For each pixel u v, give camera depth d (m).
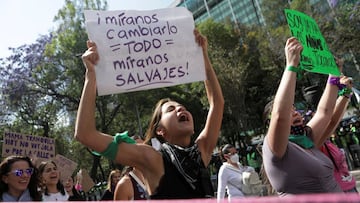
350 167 13.48
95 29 2.54
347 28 20.97
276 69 24.98
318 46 3.31
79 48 24.16
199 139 2.51
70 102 25.59
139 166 2.14
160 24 2.74
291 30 3.14
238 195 4.68
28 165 3.81
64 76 24.61
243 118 24.67
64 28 24.67
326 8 24.98
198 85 25.59
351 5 21.77
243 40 26.97
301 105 19.36
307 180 2.23
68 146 30.58
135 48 2.60
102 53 2.48
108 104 26.48
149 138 2.50
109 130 27.94
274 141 2.23
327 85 3.21
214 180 13.22
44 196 4.63
